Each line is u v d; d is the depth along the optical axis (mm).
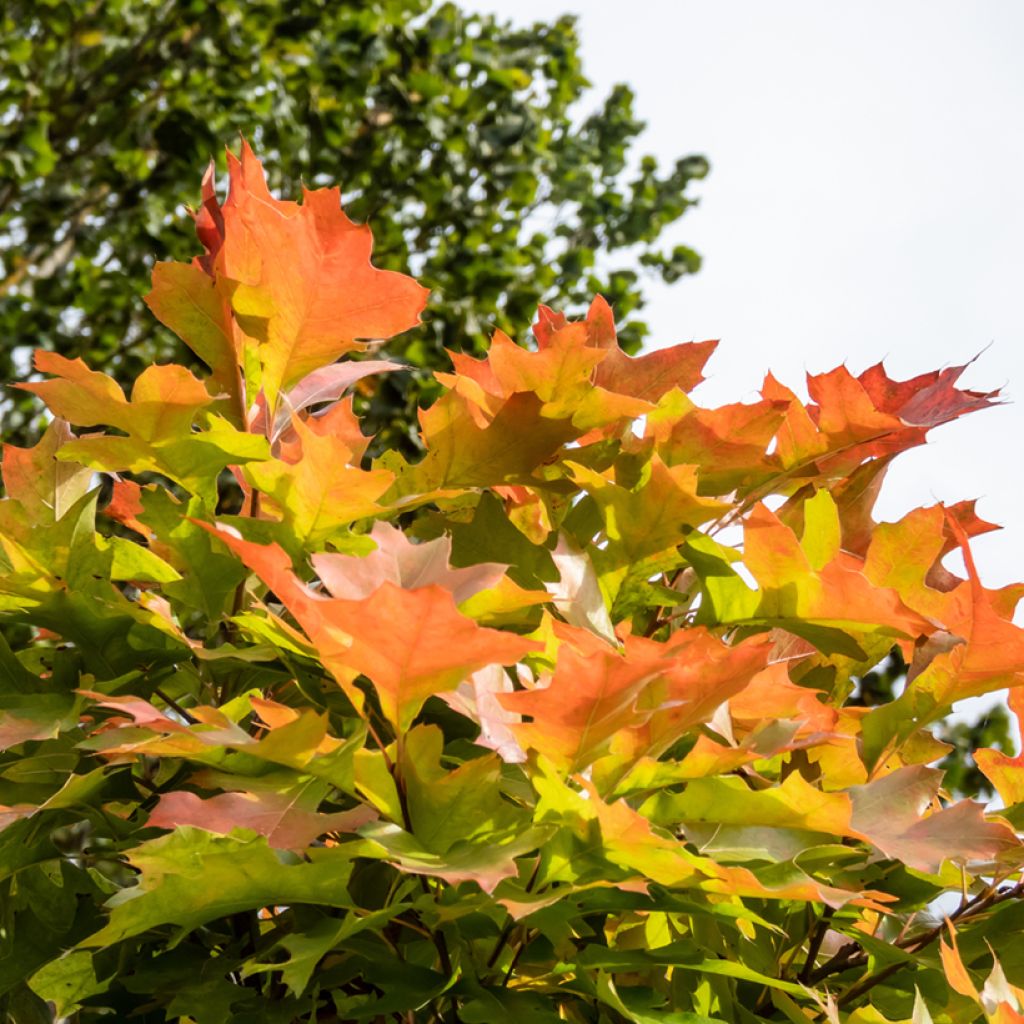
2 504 1514
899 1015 1518
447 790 1385
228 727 1388
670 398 1624
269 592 1604
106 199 7094
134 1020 1477
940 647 1535
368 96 7098
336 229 1505
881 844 1434
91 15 7098
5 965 1469
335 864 1368
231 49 7043
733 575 1575
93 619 1505
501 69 7371
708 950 1450
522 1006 1403
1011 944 1494
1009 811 1533
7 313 6246
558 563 1530
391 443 5270
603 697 1363
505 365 1572
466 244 6812
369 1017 1412
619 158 8094
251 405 1571
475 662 1360
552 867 1380
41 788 1476
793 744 1457
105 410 1480
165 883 1364
